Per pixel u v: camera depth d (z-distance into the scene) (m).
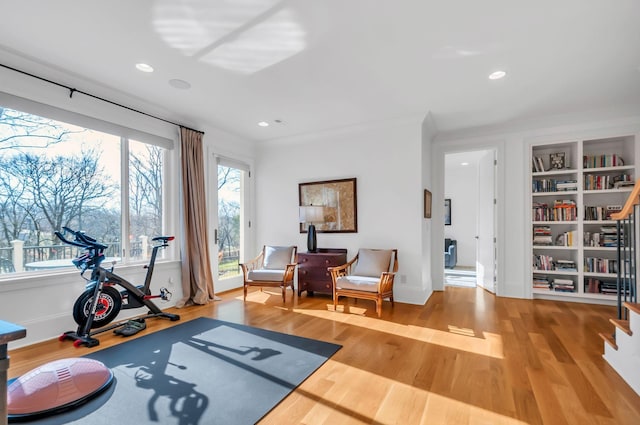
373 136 4.48
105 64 2.77
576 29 2.29
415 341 2.81
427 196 4.54
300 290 4.56
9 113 2.72
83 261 2.86
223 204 4.88
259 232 5.45
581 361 2.40
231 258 5.02
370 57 2.67
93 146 3.29
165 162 4.03
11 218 2.73
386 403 1.86
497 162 4.61
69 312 3.00
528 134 4.44
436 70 2.91
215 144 4.69
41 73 2.80
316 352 2.56
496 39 2.42
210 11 2.06
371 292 3.64
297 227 5.12
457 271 6.98
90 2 1.97
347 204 4.64
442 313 3.69
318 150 4.92
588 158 4.26
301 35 2.35
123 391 1.97
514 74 2.99
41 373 1.88
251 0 1.96
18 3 1.97
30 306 2.75
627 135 3.96
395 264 4.14
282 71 2.90
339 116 4.14
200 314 3.66
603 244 4.16
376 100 3.61
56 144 3.01
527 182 4.43
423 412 1.77
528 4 2.02
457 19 2.17
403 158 4.27
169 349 2.63
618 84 3.22
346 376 2.18
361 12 2.08
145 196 3.79
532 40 2.43
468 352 2.58
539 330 3.10
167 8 2.03
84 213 3.22
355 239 4.60
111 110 3.37
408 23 2.21
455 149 4.86
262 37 2.37
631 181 4.01
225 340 2.83
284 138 5.14
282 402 1.87
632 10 2.07
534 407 1.81
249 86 3.22
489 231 4.86
